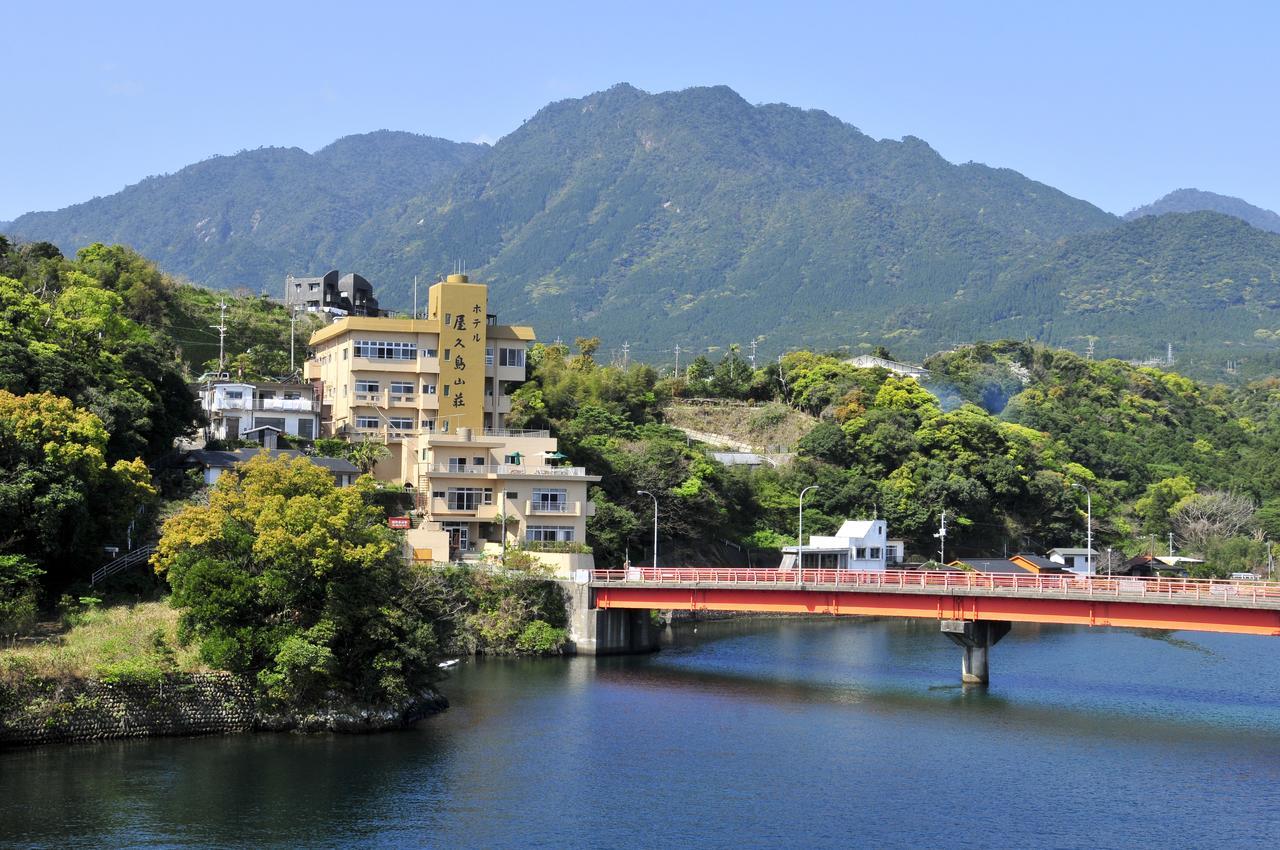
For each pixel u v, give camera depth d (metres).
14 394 107.12
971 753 84.50
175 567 87.88
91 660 81.75
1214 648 139.75
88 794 70.44
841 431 194.75
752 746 85.50
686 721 92.25
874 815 71.38
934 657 127.12
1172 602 98.31
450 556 127.25
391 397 152.00
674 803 72.81
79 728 79.06
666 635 142.00
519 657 118.56
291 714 84.31
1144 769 81.00
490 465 140.38
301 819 68.19
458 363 153.75
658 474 158.50
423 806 70.88
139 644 85.38
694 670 114.75
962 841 67.56
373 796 72.19
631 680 108.00
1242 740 88.88
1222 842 67.75
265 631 84.38
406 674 89.25
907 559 179.50
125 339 146.25
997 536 188.25
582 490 138.12
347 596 86.31
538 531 136.50
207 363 179.00
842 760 82.38
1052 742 87.69
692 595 118.44
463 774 76.94
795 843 66.81
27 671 78.56
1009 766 81.44
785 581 114.69
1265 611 95.19
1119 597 99.94
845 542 165.75
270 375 180.12
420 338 153.88
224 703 83.12
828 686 107.69
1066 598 101.94
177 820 67.31
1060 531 194.38
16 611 87.38
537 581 123.12
